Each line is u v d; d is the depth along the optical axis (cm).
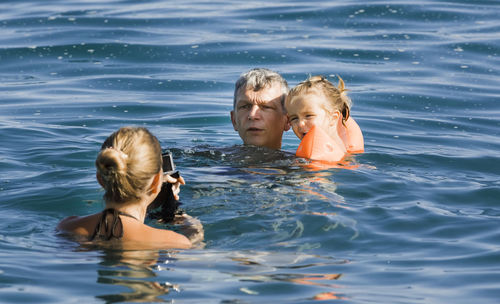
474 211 1571
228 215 1480
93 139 2372
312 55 3678
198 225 1414
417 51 3778
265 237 1362
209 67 3534
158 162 1288
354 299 1067
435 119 2756
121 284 1108
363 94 3083
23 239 1338
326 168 1883
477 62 3616
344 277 1166
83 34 4091
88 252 1253
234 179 1767
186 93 3139
